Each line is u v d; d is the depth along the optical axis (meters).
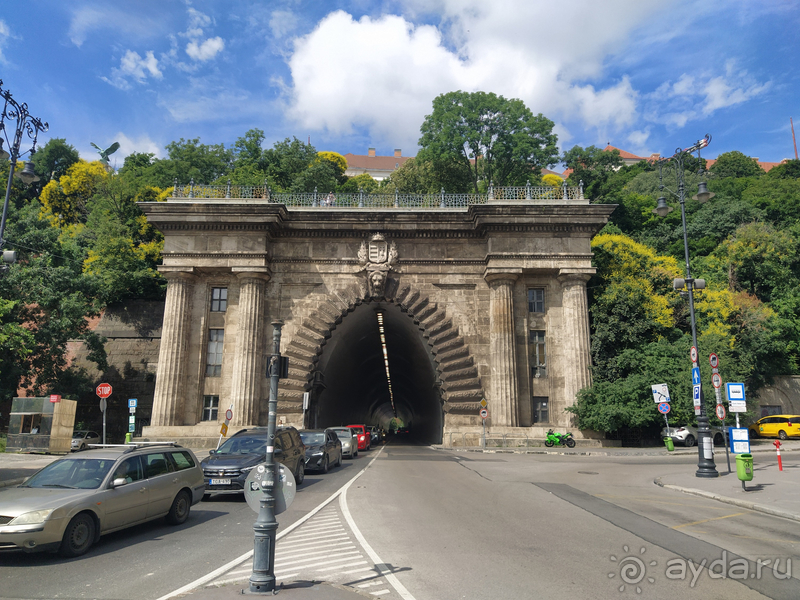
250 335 34.53
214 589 6.76
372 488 16.42
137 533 10.73
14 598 6.67
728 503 13.85
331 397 48.91
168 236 35.53
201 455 29.22
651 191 72.50
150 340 44.75
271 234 36.53
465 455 29.44
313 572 7.70
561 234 35.75
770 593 6.80
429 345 36.66
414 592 6.72
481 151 61.25
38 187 71.88
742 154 91.56
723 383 34.66
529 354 35.69
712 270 51.44
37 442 27.59
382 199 39.38
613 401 32.91
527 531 10.35
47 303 37.69
